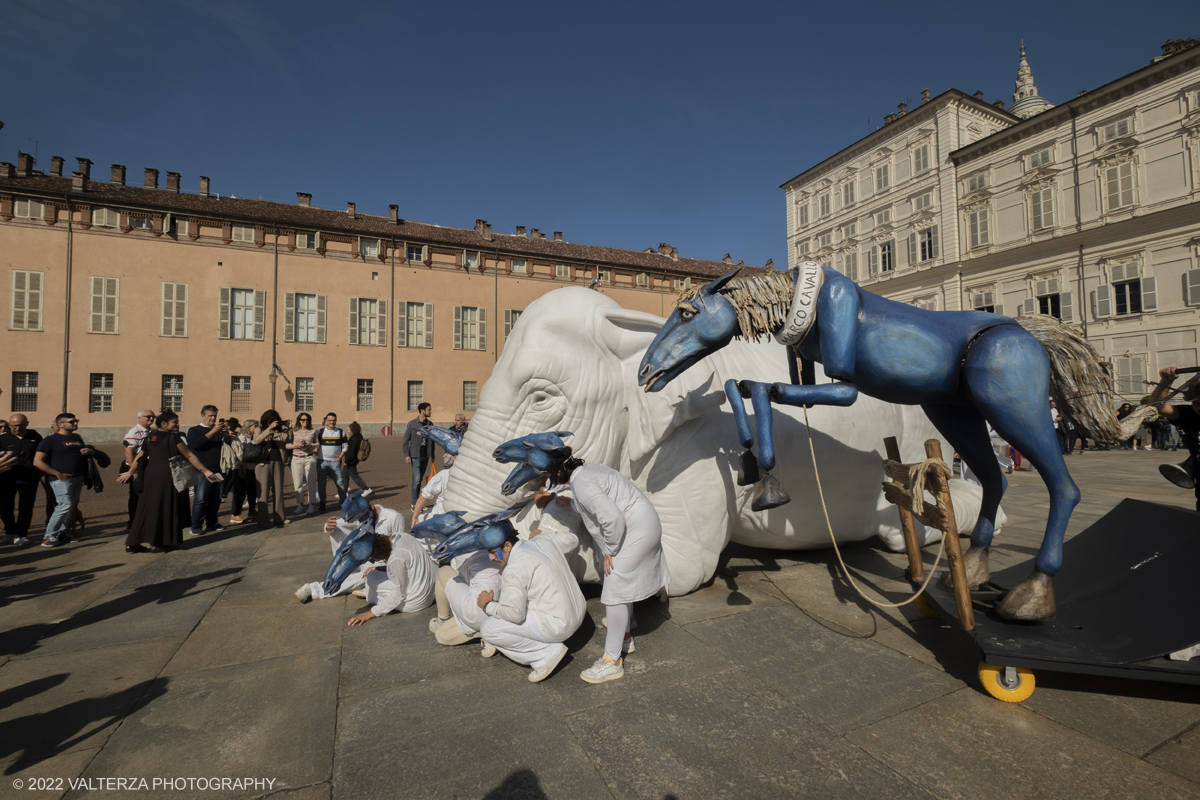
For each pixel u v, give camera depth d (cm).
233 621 395
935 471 292
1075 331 306
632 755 230
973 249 2934
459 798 206
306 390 3098
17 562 575
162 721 262
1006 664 254
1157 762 221
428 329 3391
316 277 3138
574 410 374
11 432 671
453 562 353
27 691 293
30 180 2753
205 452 731
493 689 288
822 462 439
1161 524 322
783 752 230
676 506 398
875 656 315
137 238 2802
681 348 327
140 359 2780
